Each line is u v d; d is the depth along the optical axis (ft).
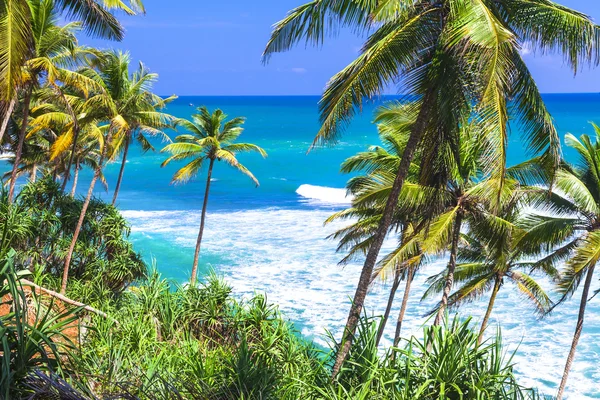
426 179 44.45
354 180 72.90
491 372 19.72
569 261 64.44
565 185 61.57
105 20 58.13
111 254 70.59
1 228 55.16
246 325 36.47
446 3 34.60
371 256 38.47
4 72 38.01
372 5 34.78
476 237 65.77
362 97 37.50
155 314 37.22
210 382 21.88
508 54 32.12
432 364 19.76
